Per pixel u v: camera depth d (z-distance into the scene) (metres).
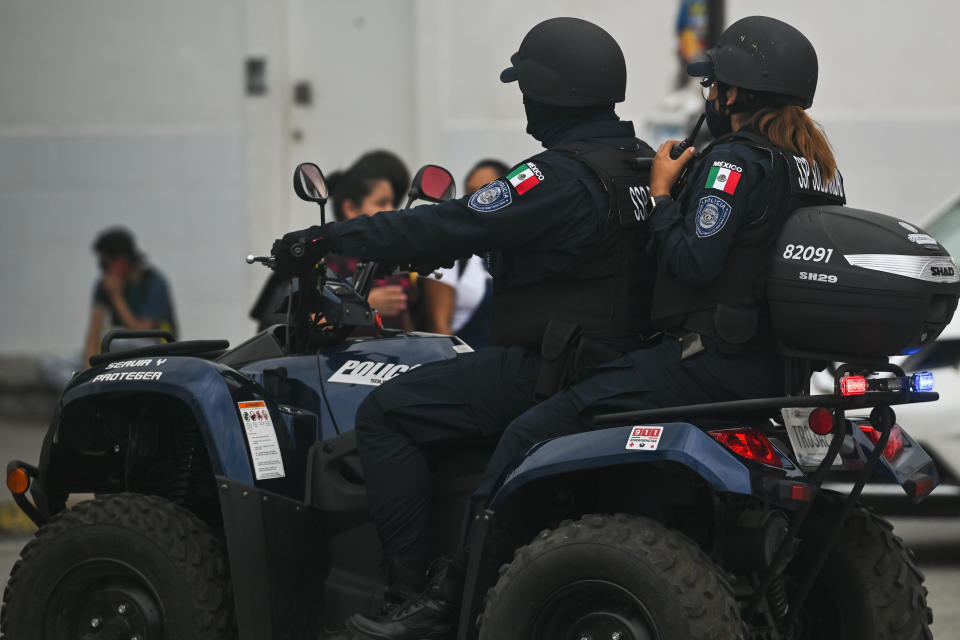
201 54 45.41
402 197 24.64
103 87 45.84
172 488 17.59
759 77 14.85
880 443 14.56
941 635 22.03
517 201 15.28
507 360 15.73
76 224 46.03
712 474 13.76
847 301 13.88
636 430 14.23
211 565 16.39
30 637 16.64
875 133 44.97
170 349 17.66
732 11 44.88
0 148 46.28
